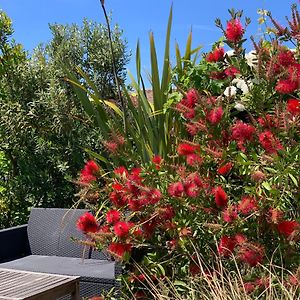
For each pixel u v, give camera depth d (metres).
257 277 2.71
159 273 3.07
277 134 2.92
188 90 3.29
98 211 3.35
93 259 4.32
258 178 2.71
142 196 2.98
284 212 2.80
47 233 4.62
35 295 2.68
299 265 2.64
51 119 5.84
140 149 3.97
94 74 6.80
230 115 3.37
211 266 2.94
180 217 2.99
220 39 3.50
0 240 4.50
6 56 6.69
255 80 3.20
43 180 5.67
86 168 3.34
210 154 3.01
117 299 3.33
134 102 4.76
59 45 6.95
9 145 5.91
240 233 2.78
